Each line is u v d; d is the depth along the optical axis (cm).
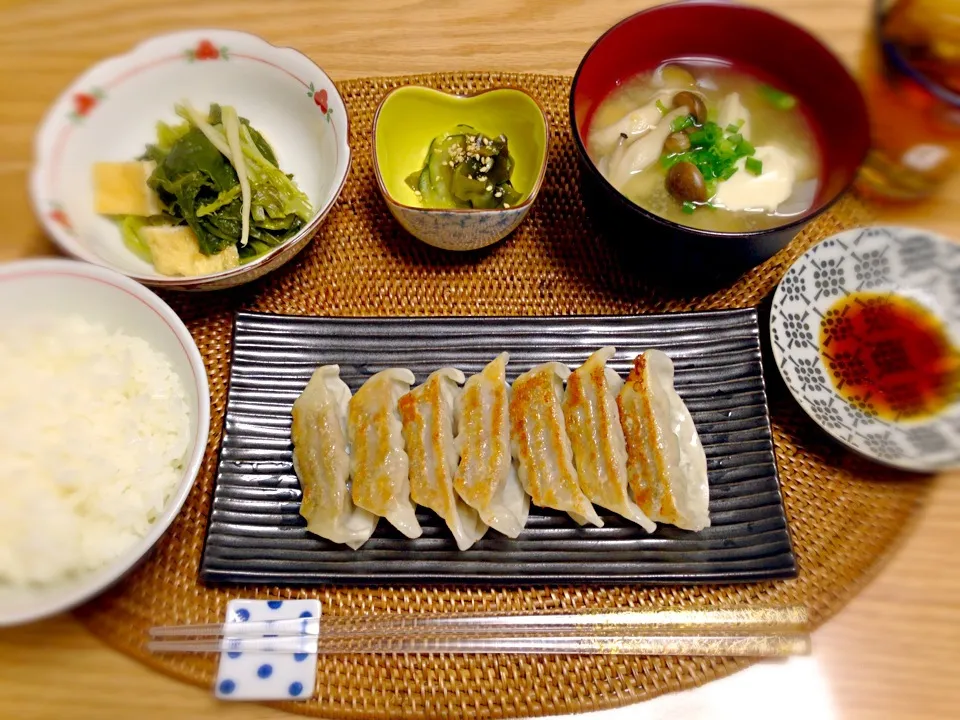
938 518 29
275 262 30
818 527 29
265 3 41
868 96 32
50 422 27
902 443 29
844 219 35
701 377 31
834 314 32
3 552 25
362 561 28
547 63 39
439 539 28
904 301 32
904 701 26
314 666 26
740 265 30
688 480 29
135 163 33
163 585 28
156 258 32
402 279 34
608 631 27
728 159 32
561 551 28
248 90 35
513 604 28
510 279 34
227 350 32
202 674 26
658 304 33
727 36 33
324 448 29
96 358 28
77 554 26
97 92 33
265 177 33
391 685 26
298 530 29
